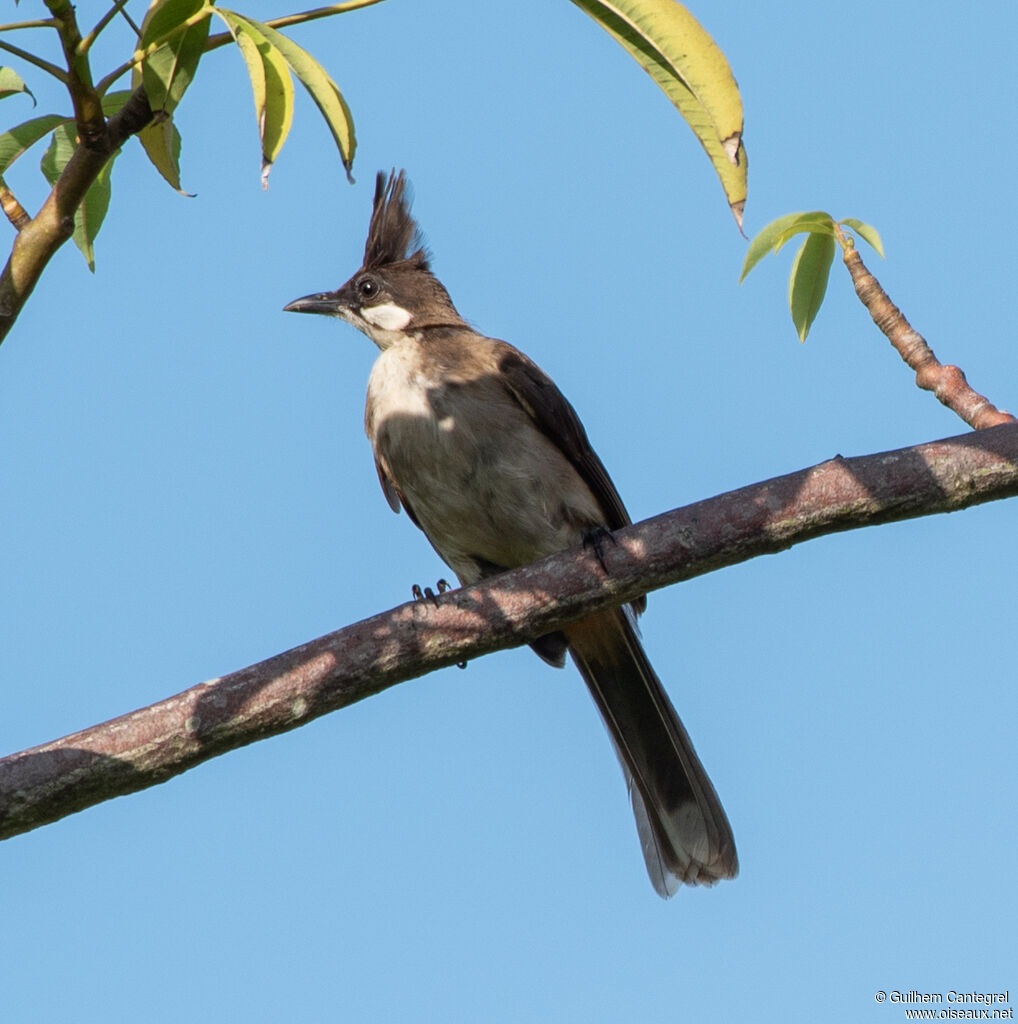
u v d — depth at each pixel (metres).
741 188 5.77
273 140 5.35
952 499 7.30
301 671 7.31
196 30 5.60
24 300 5.71
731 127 5.70
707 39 5.66
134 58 5.51
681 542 7.55
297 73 5.40
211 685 7.22
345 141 5.44
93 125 5.54
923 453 7.35
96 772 6.93
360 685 7.43
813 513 7.40
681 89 5.76
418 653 7.52
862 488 7.35
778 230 8.38
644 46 5.73
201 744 7.10
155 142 6.08
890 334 8.36
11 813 6.82
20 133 6.89
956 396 8.14
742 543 7.50
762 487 7.54
